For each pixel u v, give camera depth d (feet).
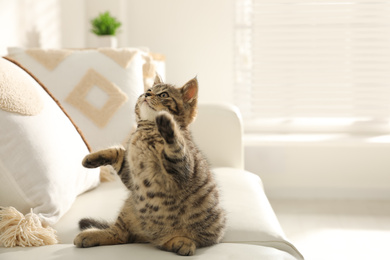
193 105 4.31
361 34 10.80
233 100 11.40
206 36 11.23
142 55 7.45
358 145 10.27
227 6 11.11
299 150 11.02
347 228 8.95
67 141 4.75
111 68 6.78
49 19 8.79
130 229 4.02
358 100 11.06
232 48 11.21
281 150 11.04
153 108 4.01
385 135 10.80
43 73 6.52
